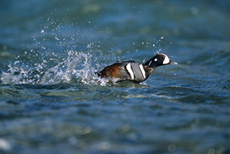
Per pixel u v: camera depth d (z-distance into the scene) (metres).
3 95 10.90
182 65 17.58
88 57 15.58
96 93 11.25
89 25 24.16
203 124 8.27
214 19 28.36
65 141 7.30
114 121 8.45
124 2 27.83
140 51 20.17
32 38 21.56
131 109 9.52
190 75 15.38
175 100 10.60
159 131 7.81
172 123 8.32
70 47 19.45
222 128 8.00
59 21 24.80
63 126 8.09
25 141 7.25
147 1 28.28
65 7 26.83
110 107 9.70
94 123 8.30
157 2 28.45
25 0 29.38
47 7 27.11
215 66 17.41
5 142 7.16
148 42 21.91
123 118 8.70
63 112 9.19
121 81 12.42
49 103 10.10
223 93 11.59
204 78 14.73
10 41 20.92
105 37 22.00
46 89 11.72
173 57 19.30
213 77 14.95
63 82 12.62
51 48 19.08
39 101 10.30
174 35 24.08
